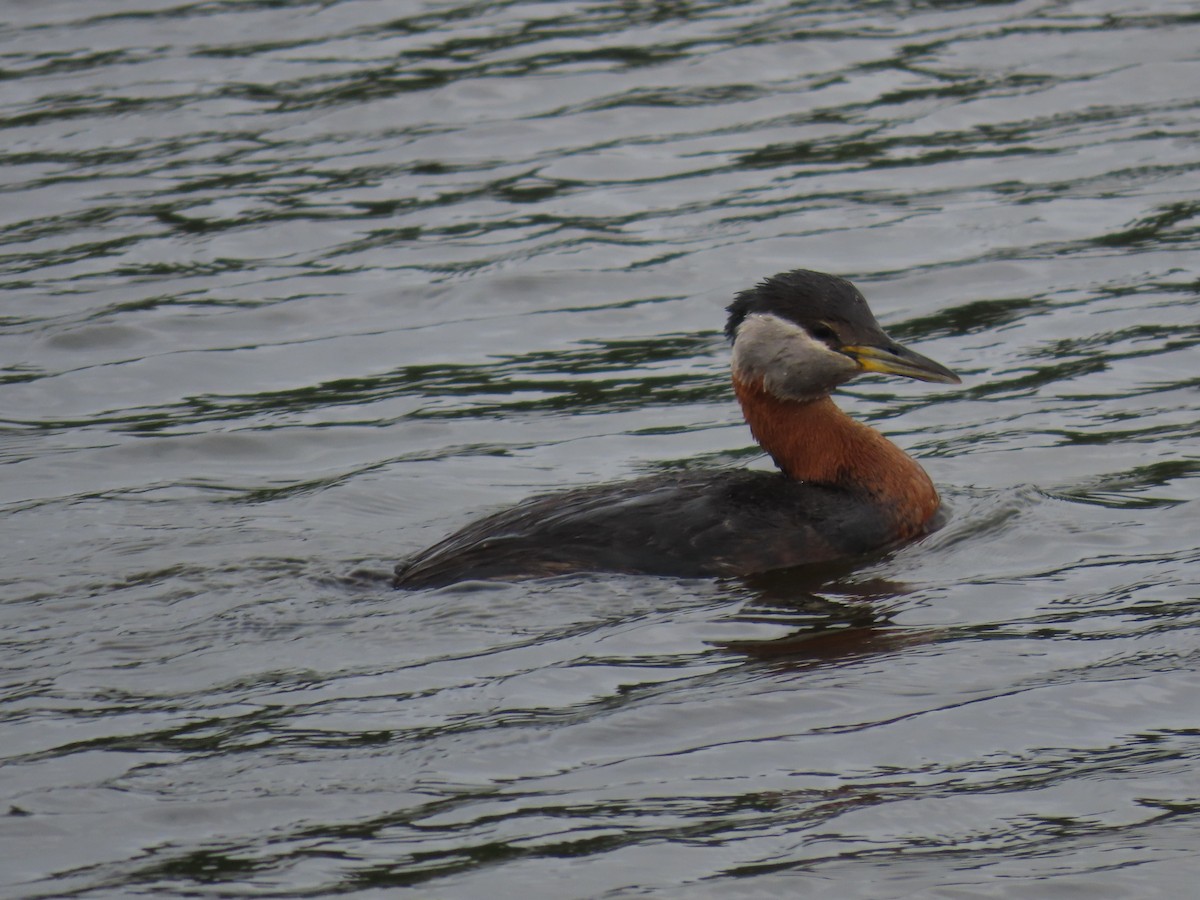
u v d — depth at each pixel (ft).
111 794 30.58
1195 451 47.85
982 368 56.34
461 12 94.43
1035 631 36.81
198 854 28.53
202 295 65.00
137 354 60.64
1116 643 35.78
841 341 44.24
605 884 27.40
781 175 73.51
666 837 28.76
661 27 91.09
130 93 84.33
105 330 62.08
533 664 36.06
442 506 47.93
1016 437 50.37
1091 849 27.99
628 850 28.37
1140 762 30.71
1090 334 57.88
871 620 38.01
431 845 28.68
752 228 68.49
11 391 57.88
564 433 53.42
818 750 31.73
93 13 95.20
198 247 69.05
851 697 33.86
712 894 27.02
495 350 60.39
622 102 81.25
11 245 69.51
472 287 64.95
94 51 90.02
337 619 38.86
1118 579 39.55
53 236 70.28
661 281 64.85
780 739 32.19
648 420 54.13
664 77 84.07
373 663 36.35
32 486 50.08
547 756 31.81
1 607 40.06
